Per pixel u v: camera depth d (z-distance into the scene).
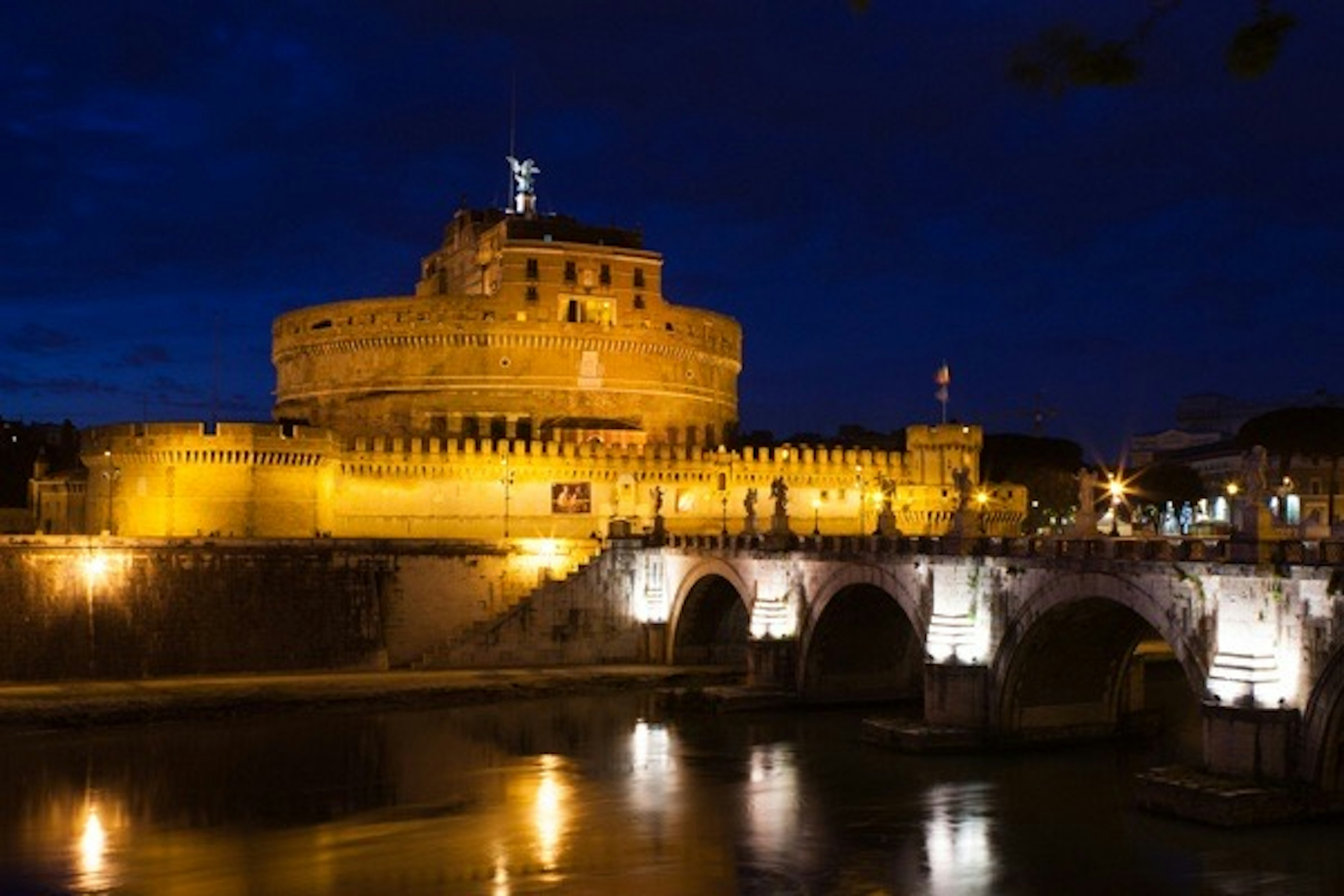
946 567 72.06
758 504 139.25
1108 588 61.34
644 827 56.62
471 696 91.69
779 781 64.75
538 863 51.22
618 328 145.62
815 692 87.38
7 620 91.25
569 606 106.06
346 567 102.69
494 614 107.31
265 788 64.75
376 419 142.00
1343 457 146.38
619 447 132.88
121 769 69.00
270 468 114.44
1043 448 192.88
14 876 49.75
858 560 80.25
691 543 102.00
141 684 90.75
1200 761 66.12
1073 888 46.09
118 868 50.91
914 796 60.47
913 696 89.81
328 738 78.06
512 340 141.75
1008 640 68.38
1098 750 69.75
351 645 101.69
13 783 65.81
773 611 89.06
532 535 127.69
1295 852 48.59
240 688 89.12
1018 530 157.75
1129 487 193.25
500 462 126.75
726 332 159.50
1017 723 69.56
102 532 115.62
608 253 146.75
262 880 49.19
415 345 141.75
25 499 173.12
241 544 99.06
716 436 157.62
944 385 125.44
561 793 63.34
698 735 78.25
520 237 147.00
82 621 93.25
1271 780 52.62
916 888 46.94
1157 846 50.28
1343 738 52.25
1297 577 51.53
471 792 63.62
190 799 62.47
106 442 115.00
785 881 48.28
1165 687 92.19
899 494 146.88
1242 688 53.56
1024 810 57.12
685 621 104.19
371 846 54.06
